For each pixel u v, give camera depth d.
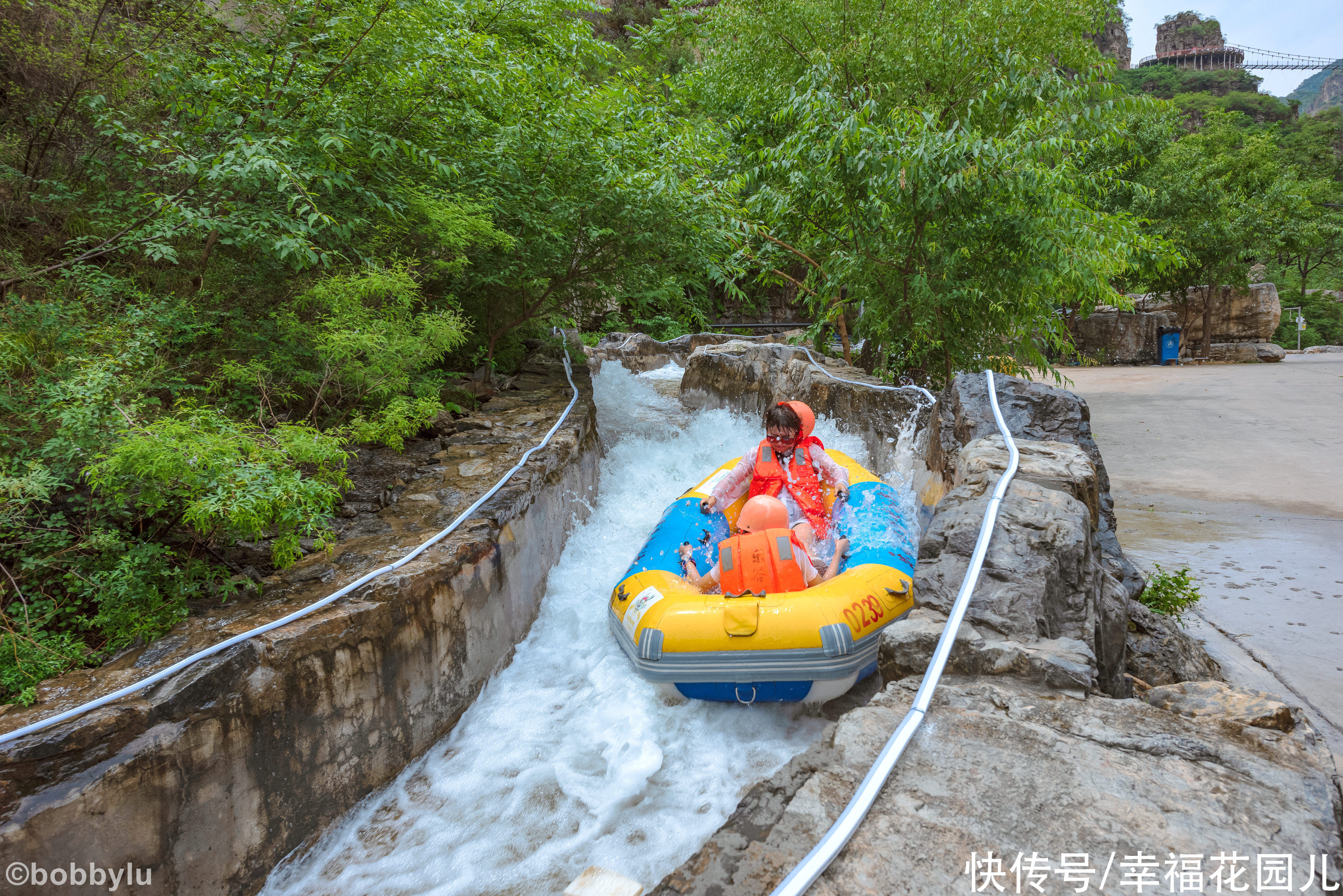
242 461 2.89
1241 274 22.59
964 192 6.49
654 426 8.64
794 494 4.40
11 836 1.71
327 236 4.71
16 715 1.97
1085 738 1.97
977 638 2.39
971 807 1.71
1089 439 4.40
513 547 4.04
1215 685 2.36
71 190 4.39
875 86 8.54
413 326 4.79
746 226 7.60
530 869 2.55
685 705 3.55
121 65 4.36
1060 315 8.64
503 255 6.09
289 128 4.12
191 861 2.11
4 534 2.62
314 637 2.55
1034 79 7.20
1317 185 39.97
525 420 5.89
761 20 9.27
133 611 2.54
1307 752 1.88
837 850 1.57
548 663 3.96
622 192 6.04
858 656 3.30
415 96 4.98
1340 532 5.68
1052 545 2.80
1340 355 24.77
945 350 7.60
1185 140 23.86
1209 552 5.31
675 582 3.87
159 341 3.59
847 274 7.50
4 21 4.15
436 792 2.94
